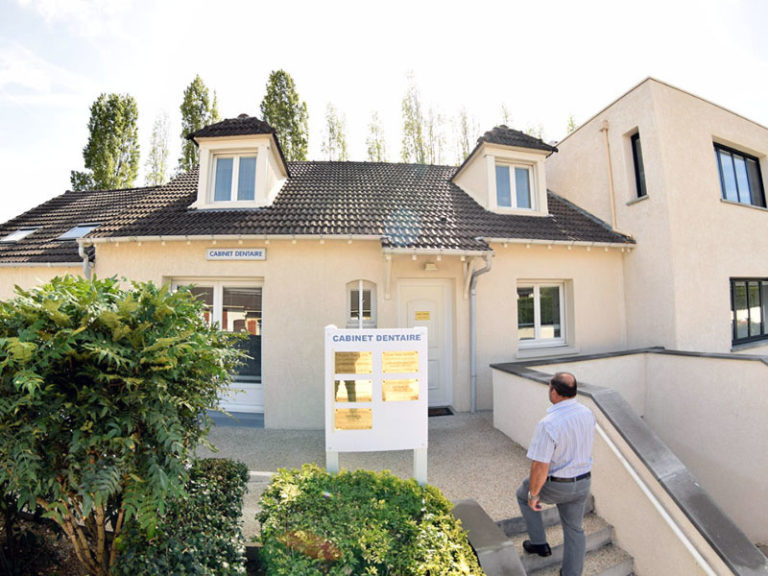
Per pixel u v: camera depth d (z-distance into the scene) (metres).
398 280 7.05
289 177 9.74
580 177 9.73
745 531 5.52
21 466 2.04
